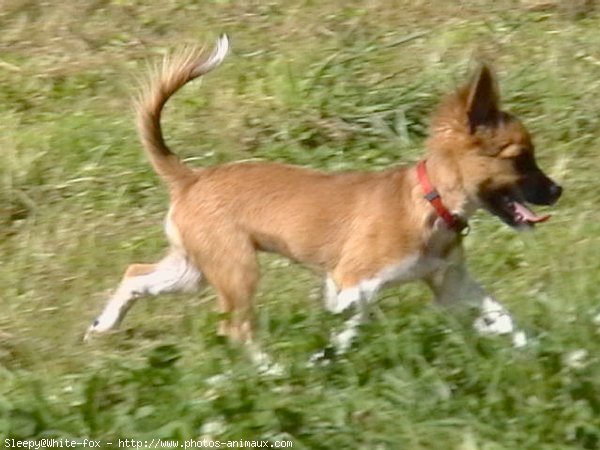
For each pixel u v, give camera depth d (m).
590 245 12.80
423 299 11.77
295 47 17.73
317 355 10.32
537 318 11.16
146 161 14.74
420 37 17.70
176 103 16.09
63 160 14.94
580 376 9.88
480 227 13.27
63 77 17.19
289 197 11.43
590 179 14.34
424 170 11.10
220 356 10.45
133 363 10.56
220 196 11.52
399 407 9.68
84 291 12.65
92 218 14.04
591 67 16.59
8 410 9.73
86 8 19.42
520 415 9.59
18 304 12.38
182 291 11.95
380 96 15.91
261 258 12.76
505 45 17.39
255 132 15.38
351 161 14.78
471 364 10.08
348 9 19.00
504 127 11.07
